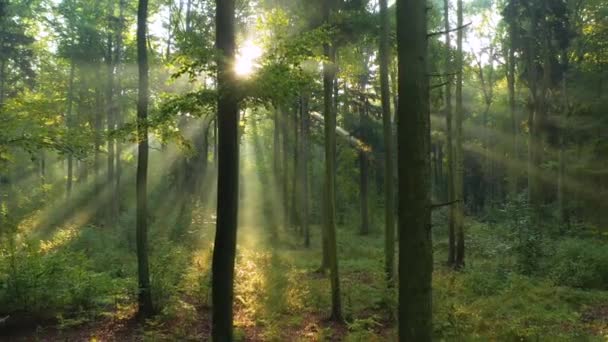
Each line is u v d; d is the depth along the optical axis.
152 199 27.33
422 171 4.70
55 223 22.56
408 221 4.71
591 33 26.12
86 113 28.12
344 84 25.70
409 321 4.66
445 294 10.28
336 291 10.09
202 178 24.56
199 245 16.19
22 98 9.77
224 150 6.65
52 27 26.31
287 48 6.38
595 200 24.53
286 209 28.08
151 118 7.41
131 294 10.87
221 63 6.20
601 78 24.88
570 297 11.60
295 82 6.24
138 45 9.75
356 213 35.75
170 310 9.66
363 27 11.86
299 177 31.00
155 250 14.19
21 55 27.48
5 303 9.45
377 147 30.58
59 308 9.83
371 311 10.62
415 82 4.73
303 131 24.11
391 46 13.13
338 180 34.69
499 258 15.62
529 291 11.62
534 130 25.94
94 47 26.48
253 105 6.50
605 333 8.77
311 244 23.83
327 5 11.27
